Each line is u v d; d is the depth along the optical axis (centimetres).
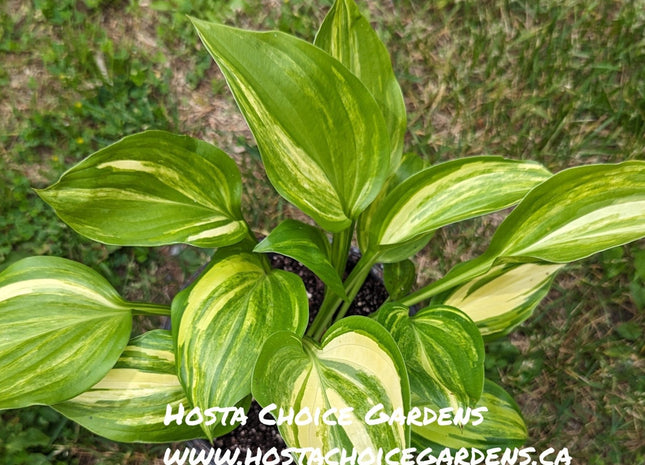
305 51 36
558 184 38
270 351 35
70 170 37
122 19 73
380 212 43
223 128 71
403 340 40
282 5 74
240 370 37
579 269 67
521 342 65
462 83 72
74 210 39
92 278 44
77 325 41
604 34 74
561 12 74
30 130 68
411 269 50
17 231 65
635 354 65
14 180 66
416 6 75
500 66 73
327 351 38
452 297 47
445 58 74
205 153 41
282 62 36
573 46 73
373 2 75
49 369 40
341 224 40
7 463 58
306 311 39
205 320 39
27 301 41
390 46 73
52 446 59
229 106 72
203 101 72
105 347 41
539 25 74
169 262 66
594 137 71
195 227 41
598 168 37
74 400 42
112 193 39
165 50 73
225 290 40
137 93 70
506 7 74
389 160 40
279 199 68
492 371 63
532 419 63
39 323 41
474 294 47
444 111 72
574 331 65
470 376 38
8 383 39
